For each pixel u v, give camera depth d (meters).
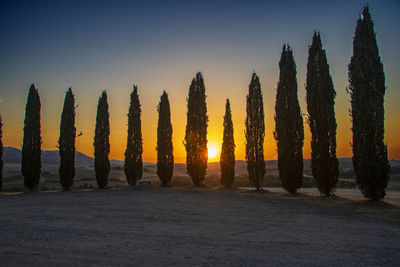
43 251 7.79
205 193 23.05
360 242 8.47
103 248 7.98
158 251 7.67
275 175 48.19
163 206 15.96
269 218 12.34
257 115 26.02
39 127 29.31
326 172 19.66
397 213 12.91
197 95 30.30
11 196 23.11
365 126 16.55
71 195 22.77
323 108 20.11
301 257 7.17
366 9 17.39
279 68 24.17
